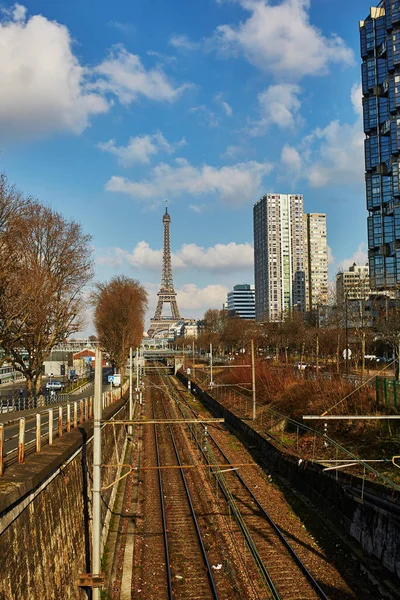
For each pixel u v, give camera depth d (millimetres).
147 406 65438
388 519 16578
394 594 14672
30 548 10953
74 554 14625
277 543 18859
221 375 77812
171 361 140875
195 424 48094
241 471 29812
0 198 32531
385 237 108812
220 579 16234
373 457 23156
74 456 16312
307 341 72750
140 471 31000
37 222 39938
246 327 105375
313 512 21953
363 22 116688
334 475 21875
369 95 115125
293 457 27453
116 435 31562
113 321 74188
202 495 25422
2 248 33625
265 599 14672
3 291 33250
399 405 26281
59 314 42688
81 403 23531
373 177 113000
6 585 9336
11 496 9742
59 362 92062
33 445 15773
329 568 16594
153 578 16562
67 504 14680
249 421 40656
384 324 54500
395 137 106062
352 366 62750
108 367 118562
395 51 107562
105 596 15195
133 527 21359
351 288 69312
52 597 12000
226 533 19969
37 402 41312
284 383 45750
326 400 32875
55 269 42031
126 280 80312
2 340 34156
